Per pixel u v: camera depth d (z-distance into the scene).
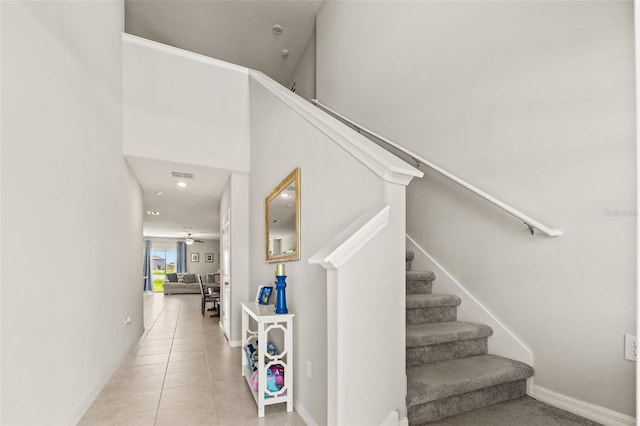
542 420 1.64
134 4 4.96
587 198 1.73
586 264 1.72
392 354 1.60
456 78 2.61
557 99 1.88
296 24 5.47
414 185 2.99
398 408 1.58
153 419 2.19
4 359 1.38
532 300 1.98
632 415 1.52
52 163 1.84
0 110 1.38
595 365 1.66
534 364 1.94
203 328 5.50
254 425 2.09
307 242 2.30
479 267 2.34
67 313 2.01
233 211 4.31
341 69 4.40
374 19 3.72
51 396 1.78
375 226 1.49
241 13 5.19
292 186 2.63
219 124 4.11
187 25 5.44
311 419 2.02
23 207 1.54
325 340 1.89
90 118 2.49
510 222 2.13
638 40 0.60
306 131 2.42
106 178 2.91
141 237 5.15
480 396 1.78
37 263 1.66
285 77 7.07
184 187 5.23
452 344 2.07
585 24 1.77
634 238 1.54
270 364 2.24
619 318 1.58
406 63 3.18
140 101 3.67
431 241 2.78
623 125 1.60
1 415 1.35
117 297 3.29
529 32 2.06
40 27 1.73
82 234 2.29
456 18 2.62
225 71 4.19
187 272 14.77
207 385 2.79
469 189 2.25
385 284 1.59
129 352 3.87
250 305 2.87
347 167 1.88
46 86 1.78
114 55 3.22
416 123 3.04
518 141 2.10
